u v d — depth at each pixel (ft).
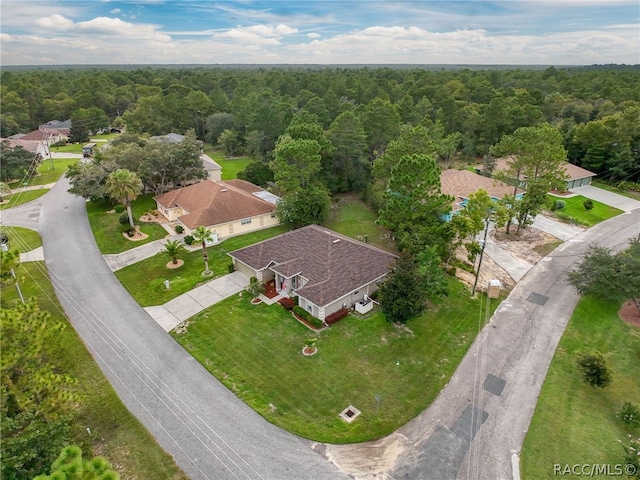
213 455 66.28
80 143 337.11
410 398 77.71
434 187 123.44
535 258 135.85
